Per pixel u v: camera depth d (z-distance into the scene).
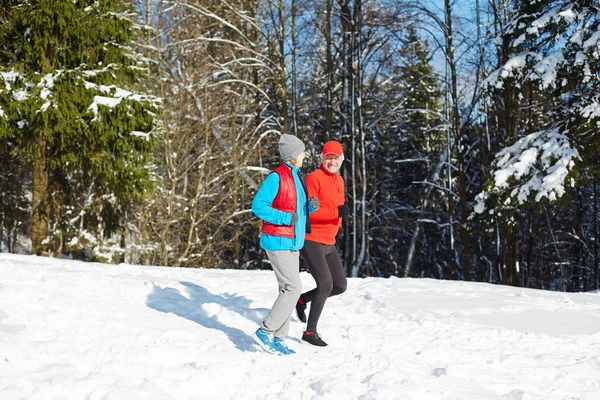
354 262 22.31
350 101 24.61
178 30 22.06
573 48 14.87
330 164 4.88
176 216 19.98
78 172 18.17
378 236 29.05
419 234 29.84
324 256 4.93
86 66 16.23
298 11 22.80
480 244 27.16
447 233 28.22
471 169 28.16
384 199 28.84
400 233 29.00
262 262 24.72
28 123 15.62
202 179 20.25
